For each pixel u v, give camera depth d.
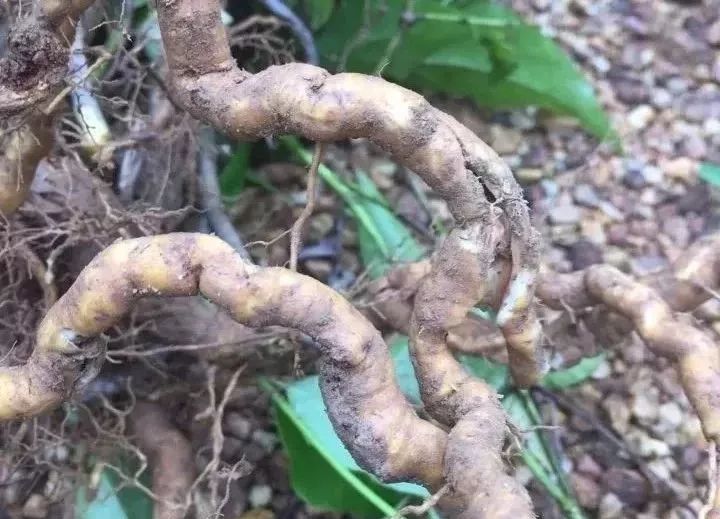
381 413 0.20
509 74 0.40
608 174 0.42
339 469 0.26
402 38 0.39
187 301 0.29
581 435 0.32
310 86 0.20
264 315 0.19
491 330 0.29
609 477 0.31
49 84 0.20
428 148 0.20
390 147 0.20
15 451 0.28
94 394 0.28
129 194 0.32
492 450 0.19
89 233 0.27
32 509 0.29
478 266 0.21
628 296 0.27
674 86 0.47
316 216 0.39
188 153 0.32
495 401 0.21
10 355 0.24
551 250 0.39
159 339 0.29
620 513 0.30
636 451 0.32
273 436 0.31
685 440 0.32
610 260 0.38
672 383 0.34
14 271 0.29
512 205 0.21
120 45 0.28
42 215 0.28
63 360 0.20
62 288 0.29
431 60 0.41
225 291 0.19
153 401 0.29
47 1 0.20
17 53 0.20
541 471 0.29
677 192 0.42
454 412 0.22
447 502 0.19
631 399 0.34
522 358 0.24
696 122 0.45
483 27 0.39
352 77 0.20
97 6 0.29
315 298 0.19
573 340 0.30
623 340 0.33
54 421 0.29
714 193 0.41
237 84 0.21
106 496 0.27
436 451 0.20
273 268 0.20
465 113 0.44
